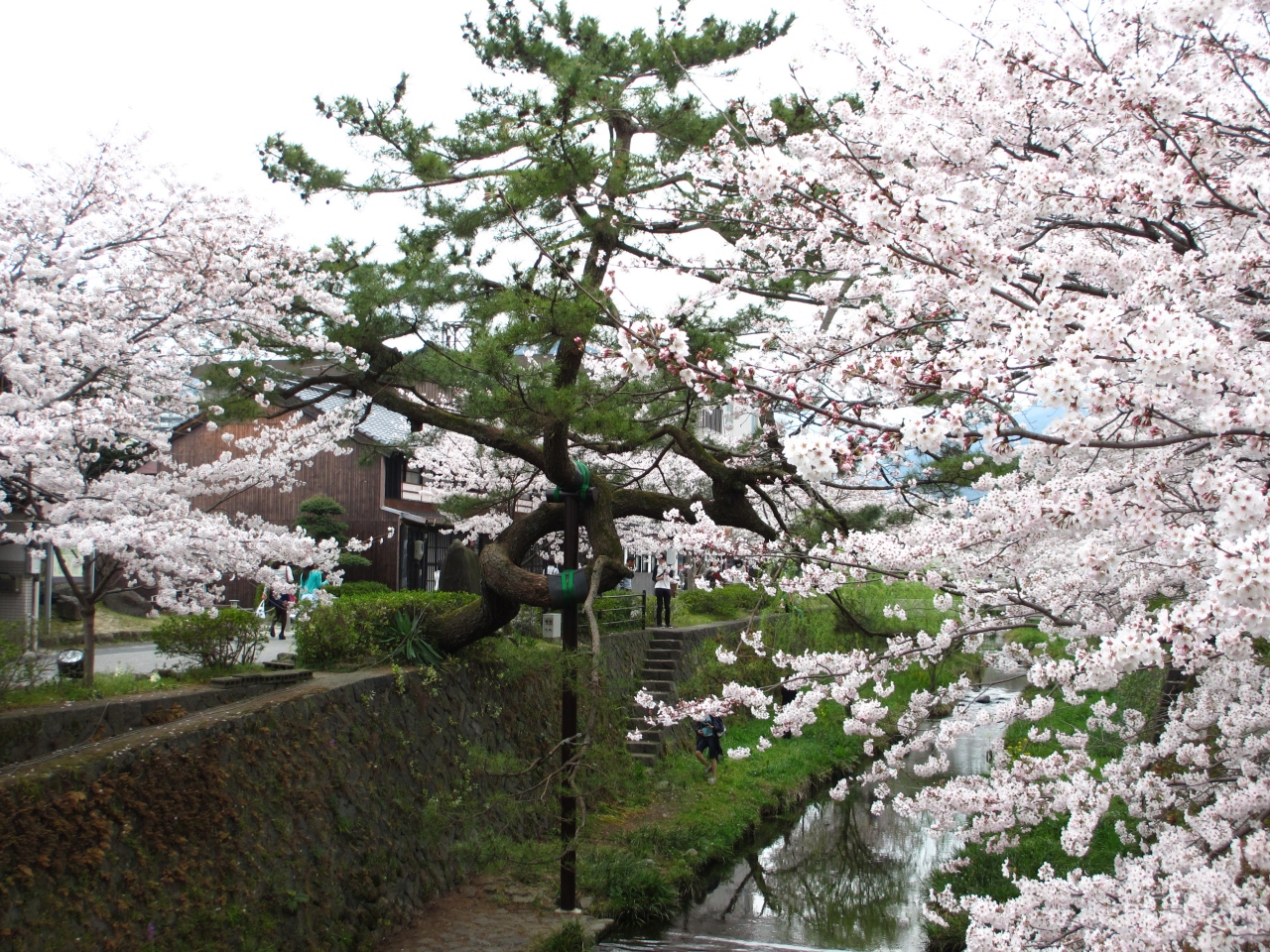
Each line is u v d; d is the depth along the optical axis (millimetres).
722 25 9438
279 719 7188
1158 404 3182
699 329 8719
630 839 10594
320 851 7137
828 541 7102
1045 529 4293
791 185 4672
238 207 7793
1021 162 5020
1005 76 4895
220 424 8195
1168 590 4984
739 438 11352
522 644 11781
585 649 9023
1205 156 4215
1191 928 3295
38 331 6027
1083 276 4383
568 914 8625
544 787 9023
